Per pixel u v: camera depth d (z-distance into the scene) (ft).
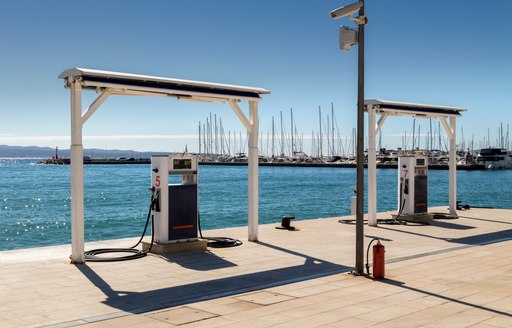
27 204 146.51
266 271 33.24
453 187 64.54
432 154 437.99
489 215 66.18
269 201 154.51
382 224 56.75
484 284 29.45
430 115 60.39
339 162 485.56
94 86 35.35
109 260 36.19
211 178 299.79
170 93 38.63
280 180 280.72
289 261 36.50
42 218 114.52
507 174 346.54
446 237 48.06
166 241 39.58
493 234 50.08
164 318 23.18
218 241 43.09
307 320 22.76
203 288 28.86
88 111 35.27
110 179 282.97
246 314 23.72
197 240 41.06
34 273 32.55
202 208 132.26
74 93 34.71
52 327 22.00
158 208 39.75
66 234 91.15
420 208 60.29
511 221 60.23
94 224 100.42
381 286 29.01
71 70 34.14
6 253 39.50
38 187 223.30
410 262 36.17
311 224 56.90
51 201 155.94
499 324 22.13
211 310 24.41
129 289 28.68
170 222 39.86
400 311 24.12
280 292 27.81
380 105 54.24
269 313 23.88
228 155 544.62
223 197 166.20
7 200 159.02
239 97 42.14
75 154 35.09
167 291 28.22
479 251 40.68
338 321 22.62
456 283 29.71
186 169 40.73
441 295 26.99
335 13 31.86
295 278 31.17
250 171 45.24
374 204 55.47
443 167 385.91
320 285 29.35
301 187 220.43
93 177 309.22
